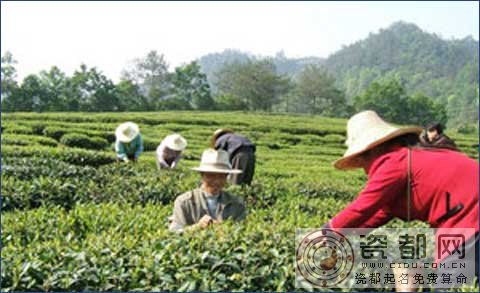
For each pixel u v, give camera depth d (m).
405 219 6.29
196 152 33.78
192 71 92.62
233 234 7.20
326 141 47.06
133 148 20.23
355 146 6.28
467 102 92.00
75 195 14.13
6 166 17.42
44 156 24.61
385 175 6.09
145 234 8.41
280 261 6.61
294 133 49.69
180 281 6.41
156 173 17.30
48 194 13.83
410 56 134.00
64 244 7.32
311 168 29.02
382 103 80.12
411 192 6.11
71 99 82.12
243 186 15.17
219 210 8.50
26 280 6.19
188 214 8.47
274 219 9.73
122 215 10.09
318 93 99.31
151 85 93.31
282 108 103.44
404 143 6.31
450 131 63.00
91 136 40.00
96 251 6.84
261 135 47.12
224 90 100.00
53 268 6.38
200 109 91.44
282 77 103.50
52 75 81.94
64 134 40.44
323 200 15.44
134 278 6.44
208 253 6.64
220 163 8.42
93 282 6.37
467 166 6.07
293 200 14.30
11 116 49.06
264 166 29.67
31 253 6.73
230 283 6.50
